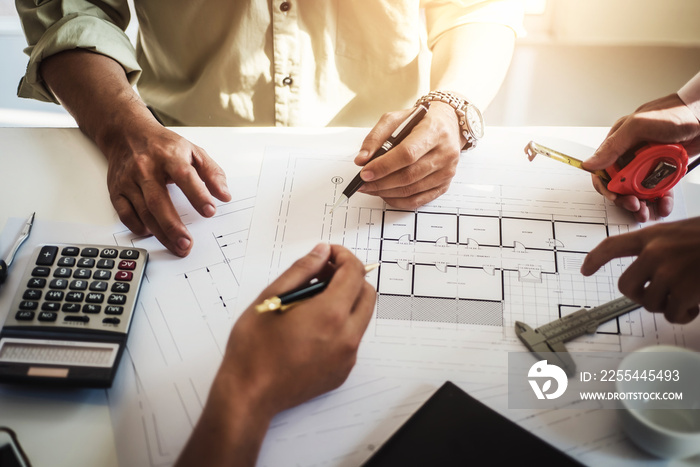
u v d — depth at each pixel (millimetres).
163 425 557
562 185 779
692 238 564
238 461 481
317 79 1004
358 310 556
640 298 607
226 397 495
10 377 570
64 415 564
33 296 632
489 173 795
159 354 611
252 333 525
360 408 564
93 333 610
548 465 496
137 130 786
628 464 521
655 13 1487
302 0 928
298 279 563
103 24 910
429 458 503
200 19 953
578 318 634
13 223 740
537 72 1639
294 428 548
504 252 704
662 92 1612
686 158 703
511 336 625
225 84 1004
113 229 744
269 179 790
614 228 729
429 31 1059
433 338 623
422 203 750
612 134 759
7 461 502
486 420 527
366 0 923
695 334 619
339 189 779
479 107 873
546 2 1557
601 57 1593
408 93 1046
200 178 765
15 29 1629
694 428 523
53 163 821
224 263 696
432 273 683
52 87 891
